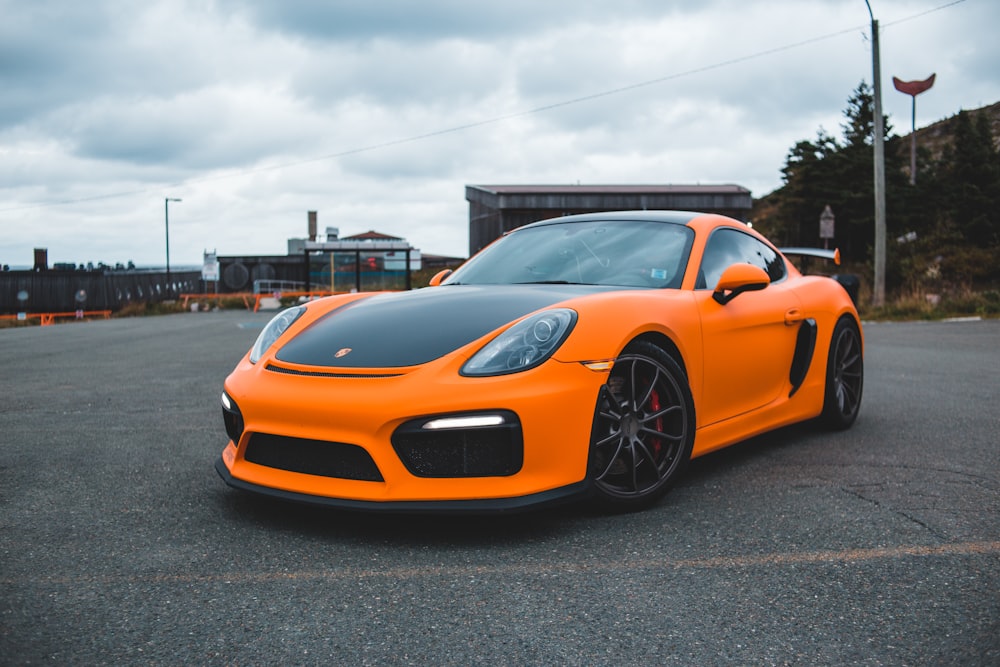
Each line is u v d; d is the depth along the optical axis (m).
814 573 2.14
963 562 2.22
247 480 2.65
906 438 3.99
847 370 4.30
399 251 29.05
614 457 2.66
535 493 2.43
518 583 2.08
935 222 26.16
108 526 2.56
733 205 27.80
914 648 1.70
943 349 8.66
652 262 3.34
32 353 9.21
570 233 3.73
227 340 11.23
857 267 23.59
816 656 1.67
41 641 1.73
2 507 2.78
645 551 2.32
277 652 1.69
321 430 2.48
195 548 2.35
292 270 42.94
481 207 31.42
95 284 36.41
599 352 2.58
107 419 4.58
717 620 1.85
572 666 1.63
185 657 1.66
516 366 2.47
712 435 3.20
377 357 2.59
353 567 2.20
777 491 2.99
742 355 3.36
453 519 2.64
